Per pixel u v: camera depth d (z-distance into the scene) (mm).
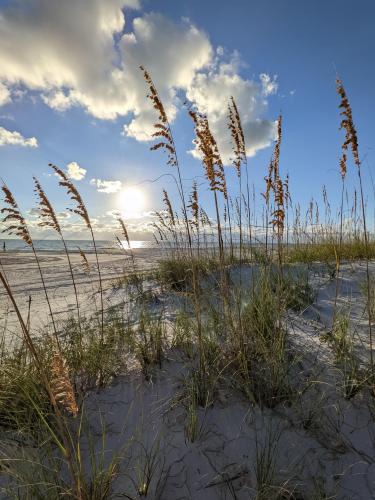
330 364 2430
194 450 1866
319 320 3213
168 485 1686
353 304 3549
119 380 2508
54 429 2000
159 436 1975
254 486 1648
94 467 1604
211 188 2562
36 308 5598
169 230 5633
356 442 1827
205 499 1603
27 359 2762
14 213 1951
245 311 3074
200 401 2188
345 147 2305
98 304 5418
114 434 2016
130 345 2965
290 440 1876
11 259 17234
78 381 2496
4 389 2225
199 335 2396
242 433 1948
